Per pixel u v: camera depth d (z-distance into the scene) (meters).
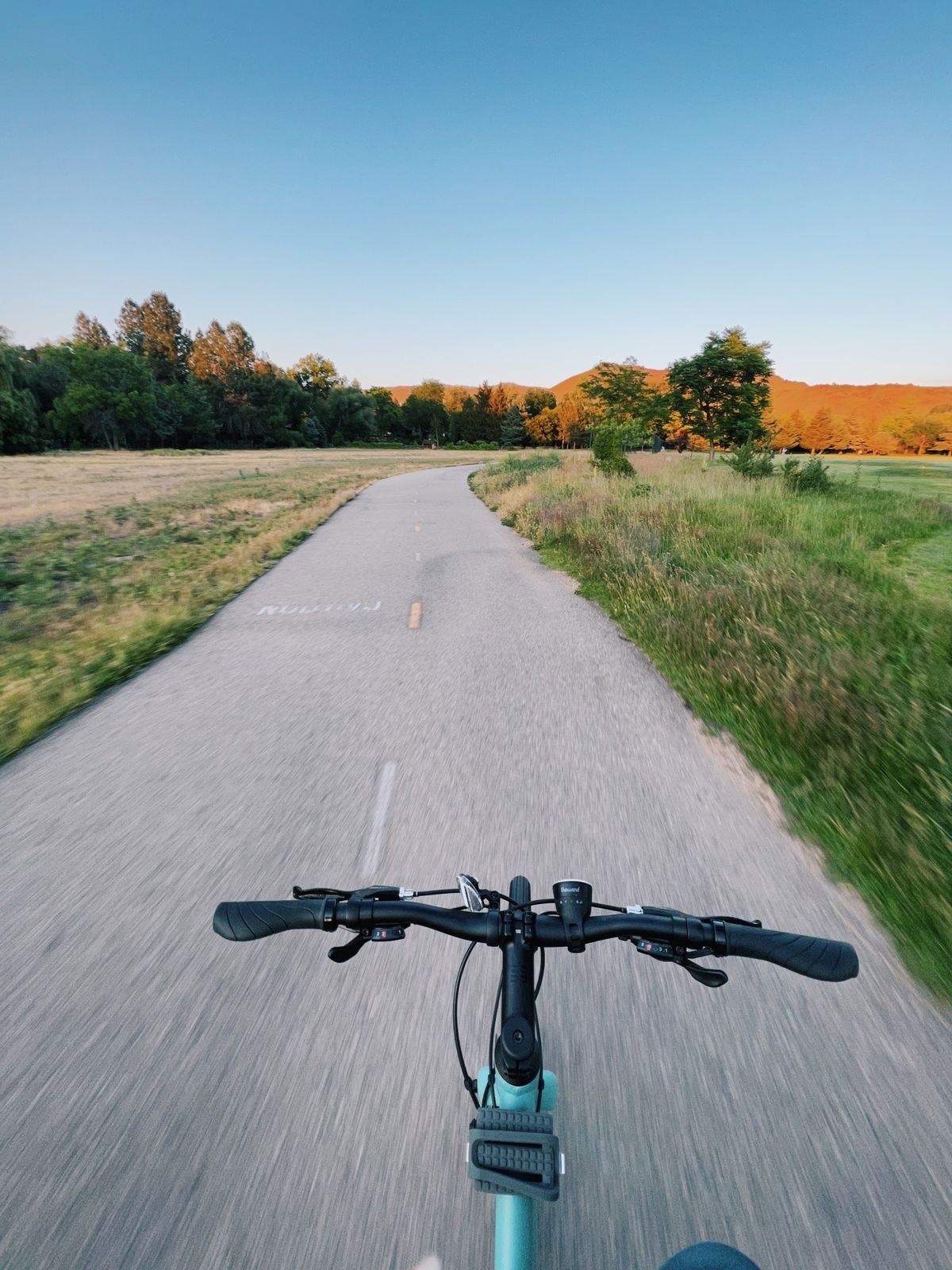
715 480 25.33
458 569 14.01
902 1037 2.69
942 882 3.44
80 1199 2.14
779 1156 2.24
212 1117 2.41
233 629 9.68
